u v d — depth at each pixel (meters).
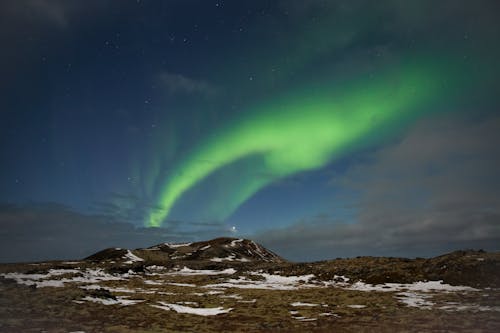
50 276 36.75
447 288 28.89
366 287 32.38
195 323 19.25
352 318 20.12
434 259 36.28
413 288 30.03
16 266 48.91
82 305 21.77
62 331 15.39
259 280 40.91
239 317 21.05
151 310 22.17
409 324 17.66
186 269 56.94
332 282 36.62
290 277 41.41
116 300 25.09
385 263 39.38
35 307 20.05
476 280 29.33
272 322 19.58
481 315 18.88
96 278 40.22
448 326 16.73
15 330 15.20
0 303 20.27
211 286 36.28
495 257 32.62
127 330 16.44
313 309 23.09
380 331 16.62
